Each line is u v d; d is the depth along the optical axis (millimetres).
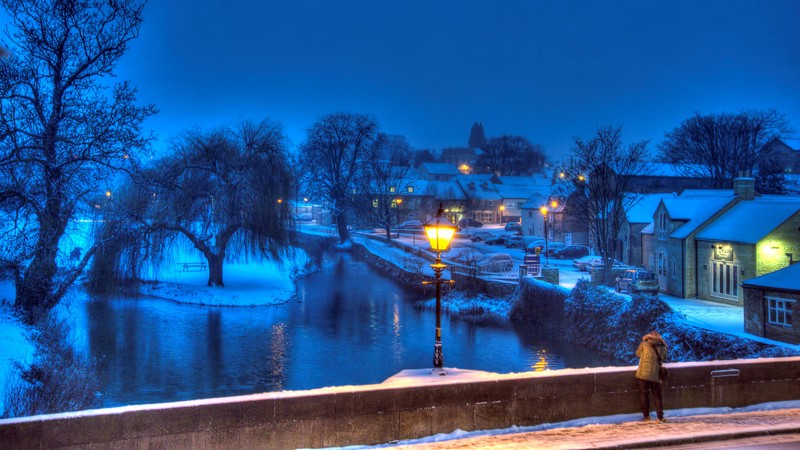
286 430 10852
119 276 45656
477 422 11984
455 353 36000
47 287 29438
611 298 37000
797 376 14508
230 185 51562
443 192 119938
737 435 11711
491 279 52219
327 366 33156
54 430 9641
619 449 10867
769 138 88188
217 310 47500
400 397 11523
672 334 31109
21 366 21094
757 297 28562
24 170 26891
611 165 56000
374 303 51719
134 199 46406
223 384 29828
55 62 27703
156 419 10180
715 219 42562
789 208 37781
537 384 12469
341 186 98000
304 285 60938
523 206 92375
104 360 33500
